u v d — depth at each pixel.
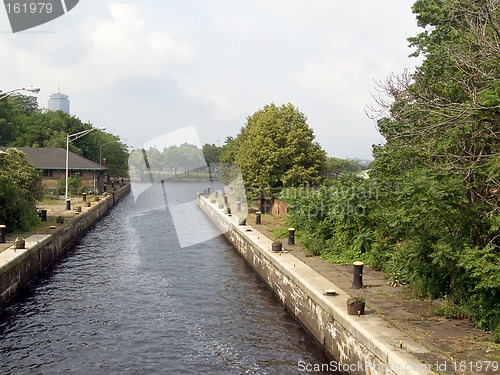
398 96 14.66
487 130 11.91
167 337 13.77
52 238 23.52
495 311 10.01
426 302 12.20
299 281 14.70
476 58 12.14
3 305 16.34
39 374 11.46
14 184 25.38
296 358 12.25
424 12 19.53
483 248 10.73
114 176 71.25
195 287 18.91
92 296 17.75
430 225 11.61
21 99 86.06
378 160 17.31
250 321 15.12
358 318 10.91
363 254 17.03
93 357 12.43
